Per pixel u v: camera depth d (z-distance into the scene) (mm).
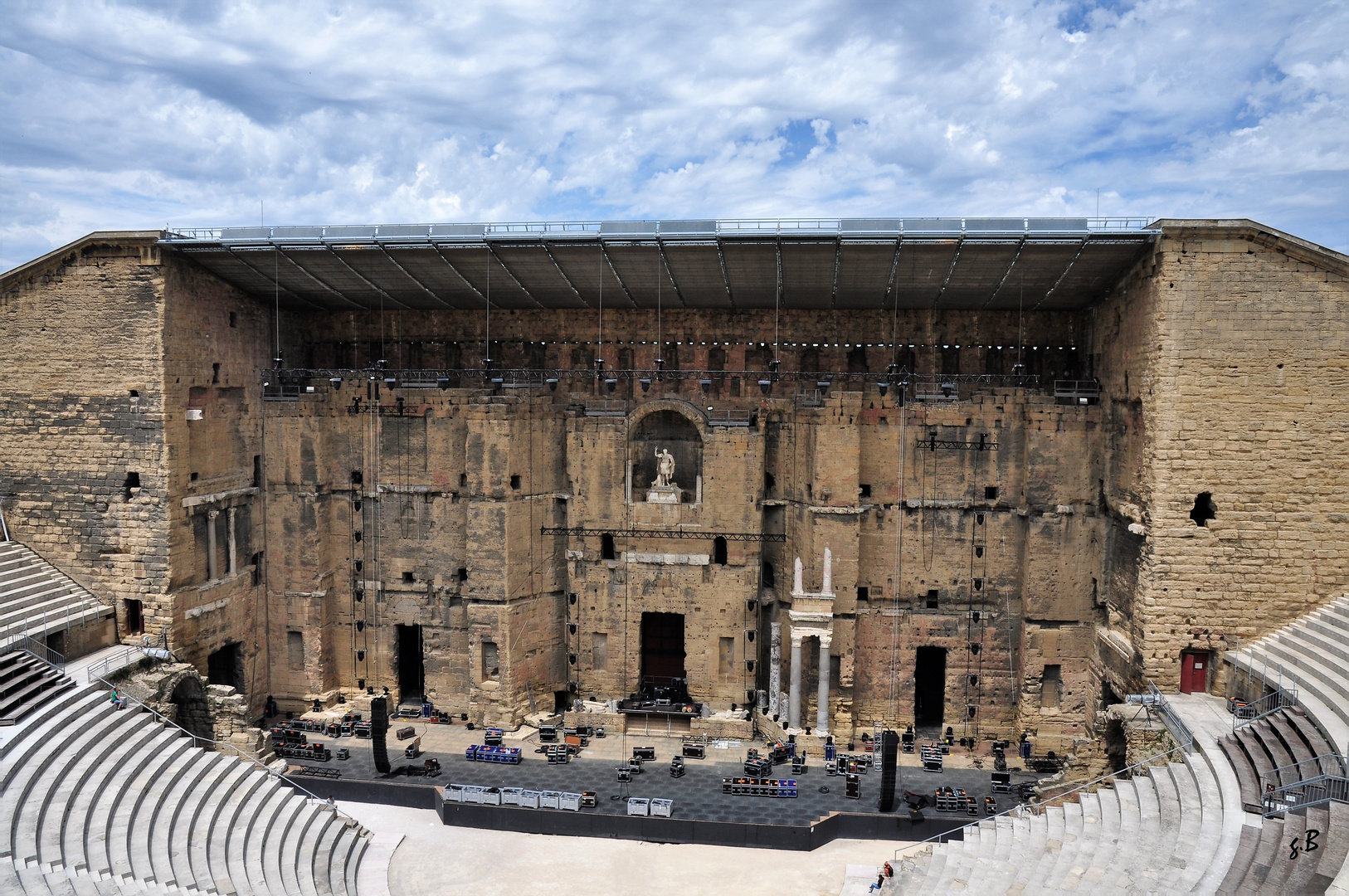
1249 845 25734
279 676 51281
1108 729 39188
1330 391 37031
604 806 40031
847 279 45469
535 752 46031
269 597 51062
